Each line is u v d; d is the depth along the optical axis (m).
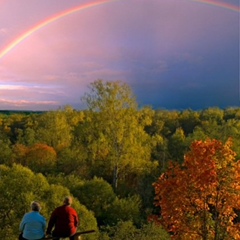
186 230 24.20
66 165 63.97
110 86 53.59
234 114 127.75
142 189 54.22
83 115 93.75
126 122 53.31
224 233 23.81
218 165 23.44
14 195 32.56
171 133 107.81
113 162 52.41
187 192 23.84
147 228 30.20
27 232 10.51
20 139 87.31
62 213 11.09
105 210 45.38
